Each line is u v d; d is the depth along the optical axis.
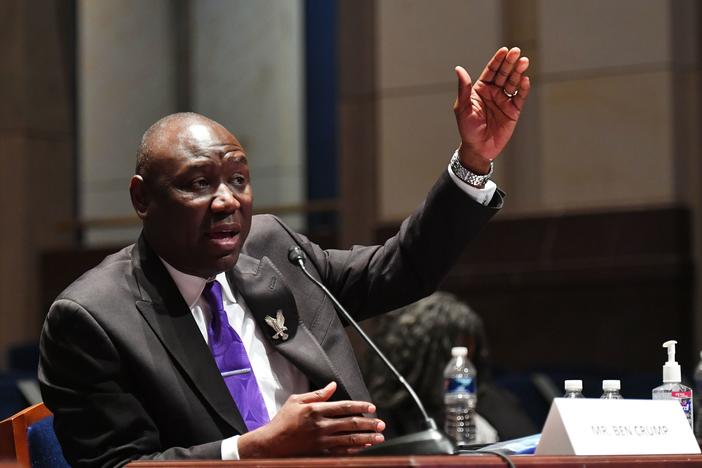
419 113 18.73
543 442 5.84
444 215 6.89
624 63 17.78
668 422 6.07
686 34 17.91
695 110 17.77
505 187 18.48
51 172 24.16
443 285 18.58
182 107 24.84
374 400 10.74
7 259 23.58
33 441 6.91
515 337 18.09
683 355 17.34
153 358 6.26
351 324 6.00
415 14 18.86
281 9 24.11
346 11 20.11
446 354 10.76
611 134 17.83
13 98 23.88
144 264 6.57
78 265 23.34
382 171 18.94
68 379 6.23
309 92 23.69
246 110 24.30
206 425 6.20
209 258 6.38
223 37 24.58
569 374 14.08
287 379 6.72
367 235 19.77
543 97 18.23
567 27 18.11
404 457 4.74
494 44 18.38
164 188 6.34
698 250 17.66
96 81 25.16
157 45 24.97
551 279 17.92
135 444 6.06
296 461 4.86
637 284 17.55
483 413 11.25
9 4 24.02
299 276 7.06
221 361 6.52
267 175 23.94
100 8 25.28
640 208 17.59
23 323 23.42
